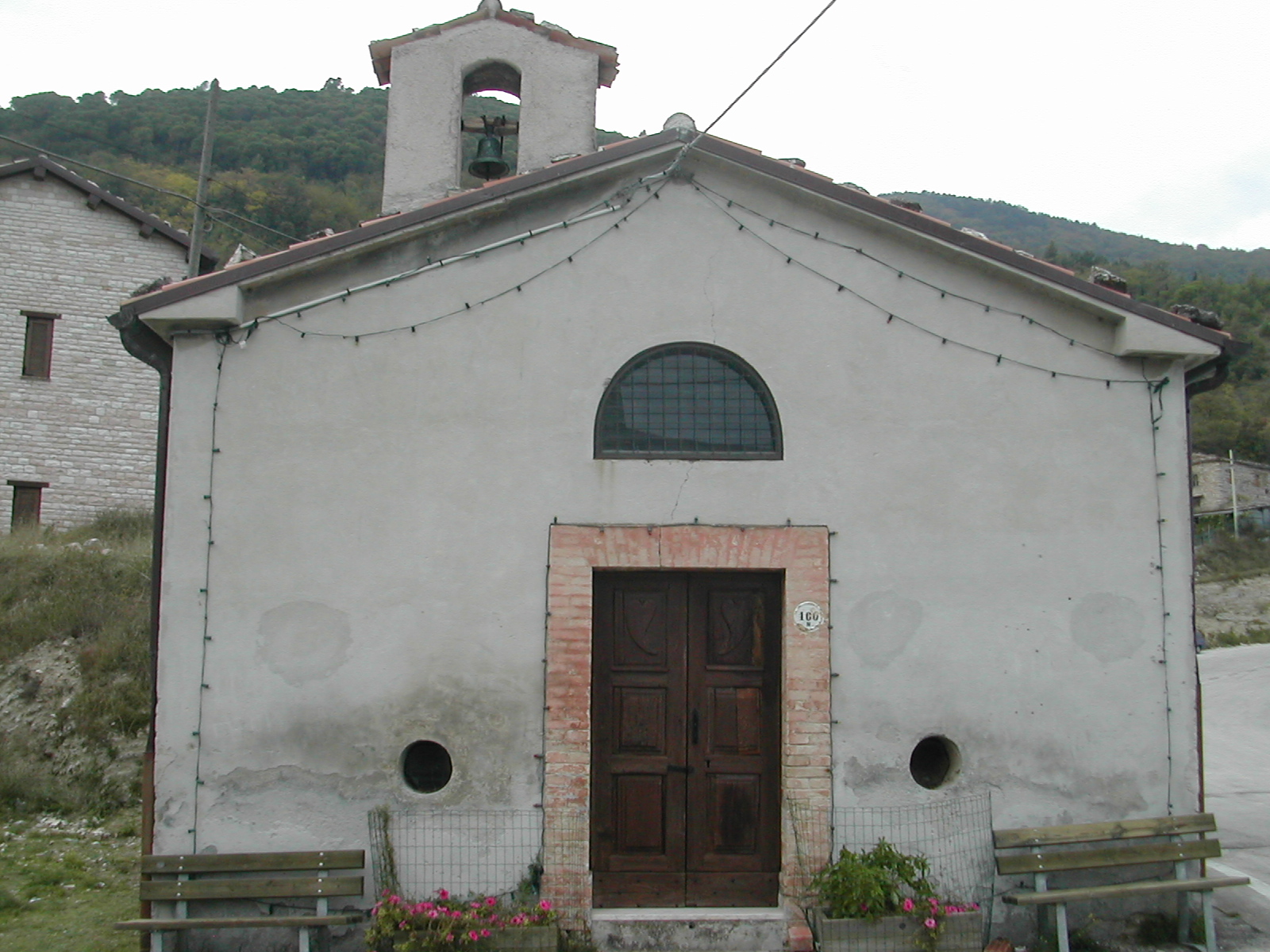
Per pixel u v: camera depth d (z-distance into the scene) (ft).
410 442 21.89
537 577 21.74
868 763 21.66
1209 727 56.85
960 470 22.48
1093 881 21.93
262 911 20.53
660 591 22.72
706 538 21.95
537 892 20.98
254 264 21.30
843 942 19.70
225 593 21.27
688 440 22.53
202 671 21.07
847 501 22.25
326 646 21.33
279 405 21.79
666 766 22.34
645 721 22.44
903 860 20.53
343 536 21.59
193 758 20.89
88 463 66.33
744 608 22.82
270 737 21.06
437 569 21.62
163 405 22.72
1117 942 21.54
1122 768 22.02
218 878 20.36
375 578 21.53
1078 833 21.27
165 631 21.12
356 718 21.21
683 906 21.90
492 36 32.22
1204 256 311.88
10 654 42.47
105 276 67.77
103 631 42.98
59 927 23.06
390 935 19.49
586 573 21.77
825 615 21.90
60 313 66.74
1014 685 22.04
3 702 39.91
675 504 22.04
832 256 22.79
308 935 19.95
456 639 21.49
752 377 22.68
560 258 22.53
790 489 22.22
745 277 22.68
